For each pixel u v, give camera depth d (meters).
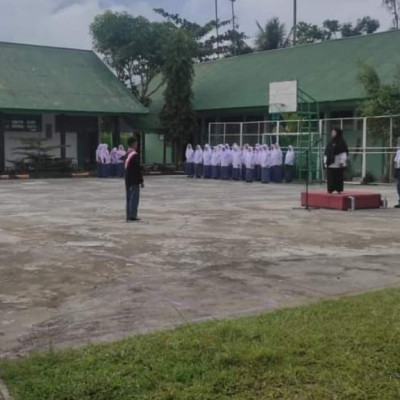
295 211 14.62
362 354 4.30
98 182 25.92
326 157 15.60
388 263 8.16
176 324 5.36
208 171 28.47
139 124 34.28
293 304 6.01
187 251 9.06
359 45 31.05
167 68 32.88
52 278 7.31
